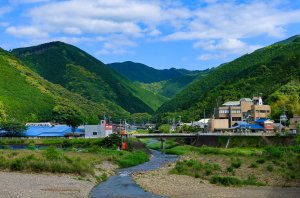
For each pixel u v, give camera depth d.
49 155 87.38
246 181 67.69
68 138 168.88
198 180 71.62
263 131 177.12
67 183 64.88
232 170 79.62
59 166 75.62
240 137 156.25
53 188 58.94
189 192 59.81
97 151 120.31
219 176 72.38
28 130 193.88
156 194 59.00
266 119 196.00
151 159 127.81
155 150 180.25
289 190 60.44
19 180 63.44
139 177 78.19
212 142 168.12
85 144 153.25
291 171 76.56
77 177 72.94
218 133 170.38
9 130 185.62
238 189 61.69
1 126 186.12
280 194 56.78
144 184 68.44
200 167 84.31
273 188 62.47
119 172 89.44
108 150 126.75
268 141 147.62
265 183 67.31
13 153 98.62
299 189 61.34
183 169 83.94
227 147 156.75
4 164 76.19
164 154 152.38
